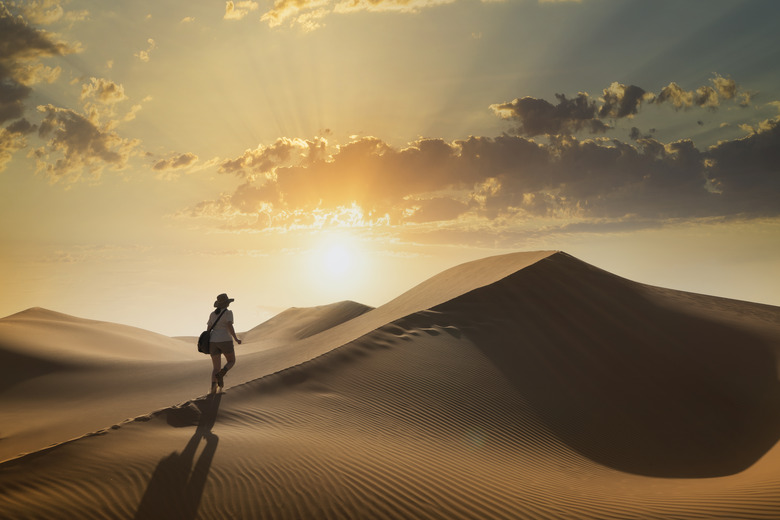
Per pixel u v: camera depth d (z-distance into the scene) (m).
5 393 28.36
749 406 16.50
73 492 7.10
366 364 14.83
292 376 13.53
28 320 47.12
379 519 7.11
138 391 26.67
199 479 7.69
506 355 17.30
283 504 7.25
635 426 14.63
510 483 9.03
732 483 9.87
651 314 22.50
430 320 18.80
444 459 9.87
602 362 18.12
